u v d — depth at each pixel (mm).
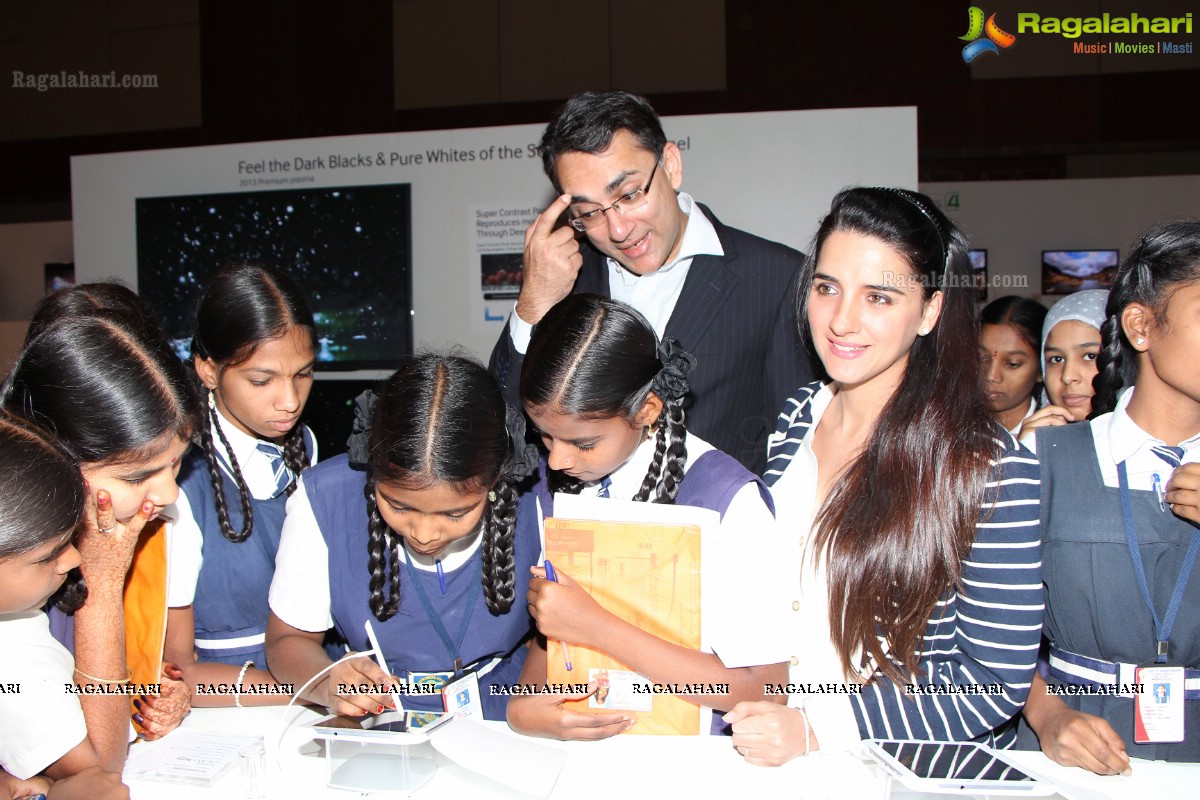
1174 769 1172
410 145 3789
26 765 1129
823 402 1528
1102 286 4117
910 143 3398
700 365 1957
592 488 1438
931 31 4445
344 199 3834
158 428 1177
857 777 1151
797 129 3469
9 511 994
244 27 5090
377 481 1207
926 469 1228
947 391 1260
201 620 1618
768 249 2041
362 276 3842
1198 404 1262
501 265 3719
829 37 4535
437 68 4938
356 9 4984
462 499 1188
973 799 1014
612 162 1749
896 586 1228
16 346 3182
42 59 5316
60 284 5418
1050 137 4355
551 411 1220
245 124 5113
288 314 1511
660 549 1265
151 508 1232
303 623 1428
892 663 1281
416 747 1167
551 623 1222
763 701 1243
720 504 1314
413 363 1261
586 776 1155
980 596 1217
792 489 1458
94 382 1149
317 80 5035
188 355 3939
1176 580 1266
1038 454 1383
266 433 1572
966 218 4238
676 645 1234
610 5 4758
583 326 1252
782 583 1294
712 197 3543
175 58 5184
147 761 1221
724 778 1146
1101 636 1309
